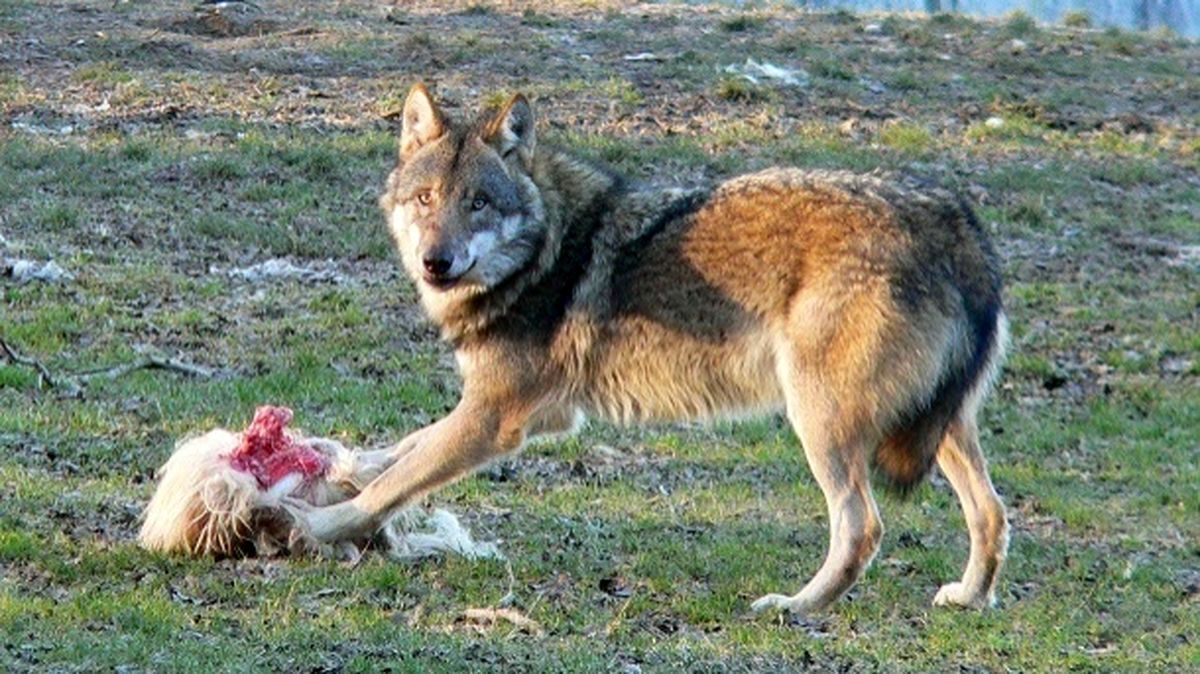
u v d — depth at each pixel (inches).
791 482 784.3
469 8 1764.3
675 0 1979.6
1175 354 1083.3
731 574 631.8
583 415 629.6
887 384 579.5
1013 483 830.5
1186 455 911.0
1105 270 1232.8
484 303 606.9
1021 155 1455.5
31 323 908.6
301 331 956.0
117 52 1472.7
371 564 600.1
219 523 595.8
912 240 585.0
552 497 724.7
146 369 860.0
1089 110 1609.3
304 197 1186.6
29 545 581.0
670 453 816.3
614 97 1465.3
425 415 846.5
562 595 590.9
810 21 1861.5
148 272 1026.7
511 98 608.4
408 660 498.0
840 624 584.7
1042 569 688.4
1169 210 1380.4
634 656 524.1
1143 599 652.7
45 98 1337.4
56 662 476.1
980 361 601.3
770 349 597.0
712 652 535.5
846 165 1347.2
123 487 674.8
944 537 720.3
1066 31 1951.3
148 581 565.3
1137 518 791.1
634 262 607.5
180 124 1310.3
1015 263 1224.8
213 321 956.0
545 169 616.1
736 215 599.2
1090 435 935.0
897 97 1572.3
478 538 657.0
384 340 957.8
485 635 535.8
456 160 601.0
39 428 743.7
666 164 1312.7
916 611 611.8
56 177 1172.5
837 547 589.6
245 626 522.3
